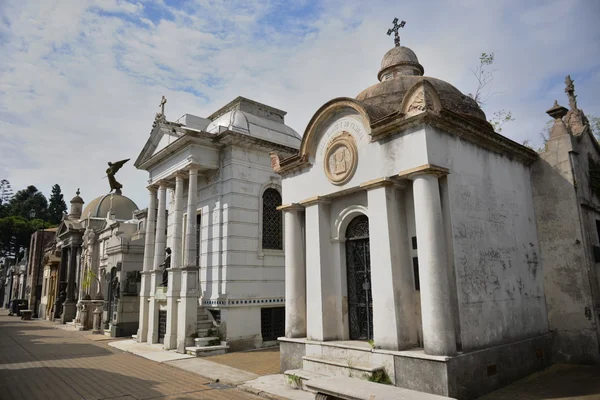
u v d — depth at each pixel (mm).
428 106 7348
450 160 7785
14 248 73188
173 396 8039
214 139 14914
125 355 13391
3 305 70688
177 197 15289
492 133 8766
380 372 7281
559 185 10109
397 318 7441
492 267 8234
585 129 11203
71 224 30531
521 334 8602
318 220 9312
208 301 14367
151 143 17344
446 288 6930
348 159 8727
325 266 9203
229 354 12898
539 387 7574
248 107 17547
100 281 24734
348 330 9023
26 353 14125
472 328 7316
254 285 14578
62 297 31469
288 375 8414
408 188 8211
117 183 35281
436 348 6691
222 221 14719
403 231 8070
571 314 9570
